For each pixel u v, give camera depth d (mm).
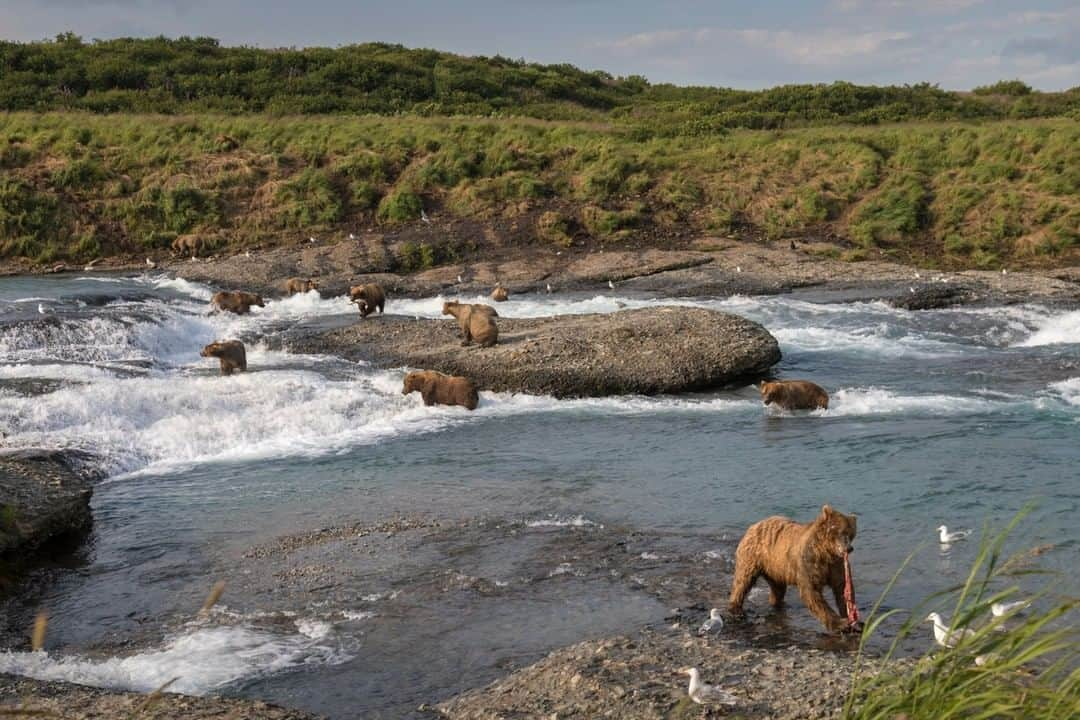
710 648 7230
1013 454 12578
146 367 18281
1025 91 52875
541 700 6578
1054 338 21094
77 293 25547
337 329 21109
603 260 30312
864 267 28328
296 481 12523
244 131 40500
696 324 18578
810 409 15672
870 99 50750
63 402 14430
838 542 7422
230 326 22312
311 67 53219
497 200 35844
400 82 52750
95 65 49844
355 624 8234
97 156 37125
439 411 16016
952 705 4332
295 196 36094
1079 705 4246
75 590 9281
